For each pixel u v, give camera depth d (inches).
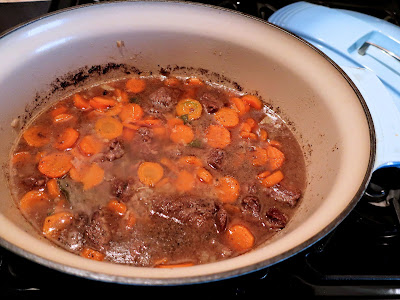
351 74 11.5
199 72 13.6
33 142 11.4
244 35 12.1
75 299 9.0
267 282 9.6
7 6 14.8
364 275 9.9
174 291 8.9
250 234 9.9
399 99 12.2
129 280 6.6
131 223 9.8
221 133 12.0
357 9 17.2
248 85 13.1
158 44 12.8
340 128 10.2
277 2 17.0
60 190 10.3
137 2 12.2
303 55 11.4
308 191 10.9
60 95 12.7
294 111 12.3
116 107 12.4
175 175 10.9
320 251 10.4
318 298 9.6
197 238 9.8
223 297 9.3
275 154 11.7
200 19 12.3
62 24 11.6
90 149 11.2
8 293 9.0
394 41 12.9
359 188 8.2
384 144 10.3
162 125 12.1
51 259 6.8
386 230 10.9
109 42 12.4
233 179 10.9
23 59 11.0
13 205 10.1
